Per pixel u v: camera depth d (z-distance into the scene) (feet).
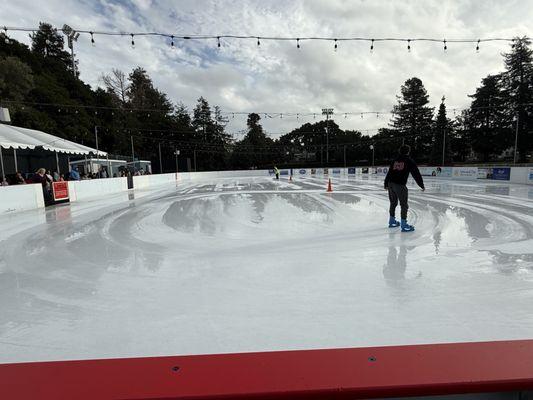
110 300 8.61
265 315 7.58
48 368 4.28
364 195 37.06
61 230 18.61
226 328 6.99
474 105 141.59
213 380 3.97
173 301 8.48
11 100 73.67
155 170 148.25
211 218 22.24
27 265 11.94
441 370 4.12
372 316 7.45
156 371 4.18
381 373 4.08
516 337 6.49
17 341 6.59
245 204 29.94
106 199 36.76
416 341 6.36
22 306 8.30
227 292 9.05
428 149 157.07
